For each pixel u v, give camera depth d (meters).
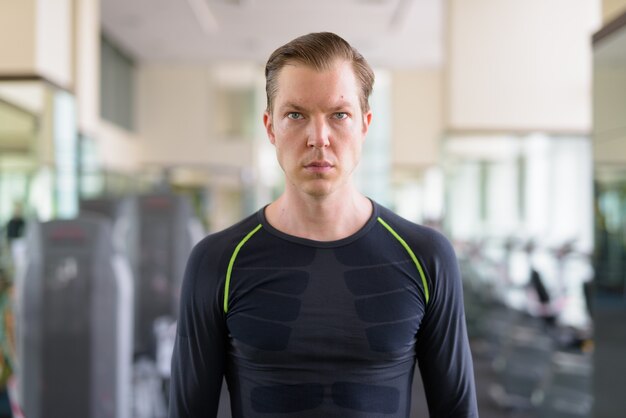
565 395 3.41
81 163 4.56
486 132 4.81
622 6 2.22
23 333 2.39
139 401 3.15
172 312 3.58
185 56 9.45
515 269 5.15
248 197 5.71
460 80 4.81
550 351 3.88
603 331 2.36
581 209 4.98
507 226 5.02
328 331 0.88
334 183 0.87
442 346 0.94
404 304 0.90
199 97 9.98
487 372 4.68
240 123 9.99
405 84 10.01
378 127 10.02
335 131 0.87
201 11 7.43
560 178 4.92
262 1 7.06
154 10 7.29
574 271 4.89
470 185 4.95
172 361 0.97
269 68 0.91
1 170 3.37
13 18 3.23
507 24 4.79
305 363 0.88
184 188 5.12
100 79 8.27
